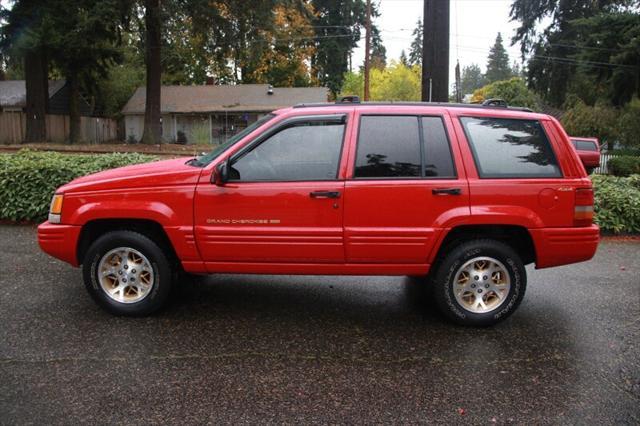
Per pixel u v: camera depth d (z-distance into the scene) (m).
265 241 4.34
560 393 3.37
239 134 4.83
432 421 3.03
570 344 4.15
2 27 22.92
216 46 27.77
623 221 8.33
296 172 4.36
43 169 8.29
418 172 4.36
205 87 41.31
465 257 4.39
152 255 4.46
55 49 26.58
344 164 4.34
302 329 4.39
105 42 28.77
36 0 22.94
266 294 5.31
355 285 5.67
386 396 3.30
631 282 5.88
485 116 4.50
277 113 4.54
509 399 3.29
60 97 36.75
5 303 4.82
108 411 3.06
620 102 34.66
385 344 4.11
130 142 36.44
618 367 3.75
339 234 4.32
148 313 4.56
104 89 39.47
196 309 4.83
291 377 3.53
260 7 25.89
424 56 8.63
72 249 4.52
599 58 34.28
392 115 4.43
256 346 4.03
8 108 34.44
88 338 4.09
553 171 4.43
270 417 3.04
